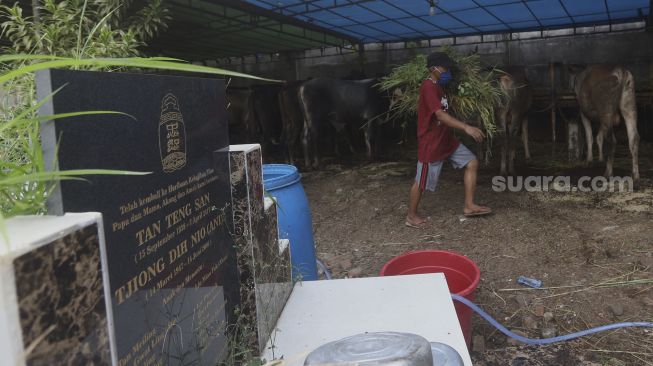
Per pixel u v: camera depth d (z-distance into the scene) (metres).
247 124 10.30
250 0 7.46
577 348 2.75
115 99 1.27
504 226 4.79
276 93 10.18
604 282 3.48
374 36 11.42
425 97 4.59
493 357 2.72
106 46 2.84
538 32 11.38
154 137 1.44
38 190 1.07
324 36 11.73
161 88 1.49
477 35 11.45
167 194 1.50
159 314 1.44
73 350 0.99
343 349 1.28
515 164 7.87
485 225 4.86
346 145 10.75
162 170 1.48
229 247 1.93
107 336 1.09
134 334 1.32
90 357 1.04
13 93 1.75
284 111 9.01
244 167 1.93
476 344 2.88
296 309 2.32
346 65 13.53
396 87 6.22
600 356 2.67
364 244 4.73
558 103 7.50
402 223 5.20
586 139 7.82
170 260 1.50
